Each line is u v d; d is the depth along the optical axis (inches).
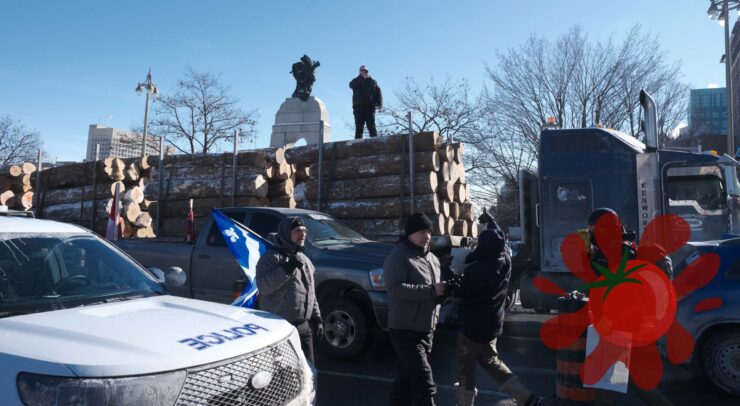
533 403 173.0
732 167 307.6
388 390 229.0
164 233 445.7
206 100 1392.7
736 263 225.8
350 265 269.1
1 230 144.0
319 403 213.5
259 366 117.5
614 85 984.3
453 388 234.5
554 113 1026.1
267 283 180.2
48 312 123.0
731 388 218.8
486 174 1096.2
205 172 434.9
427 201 359.9
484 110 1093.1
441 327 372.8
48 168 556.4
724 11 799.7
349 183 391.5
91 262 152.6
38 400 92.7
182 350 107.0
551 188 330.6
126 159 503.5
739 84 2600.9
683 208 312.3
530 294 338.0
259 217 307.9
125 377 96.9
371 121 566.6
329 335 271.9
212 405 106.0
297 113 831.1
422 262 171.9
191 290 308.2
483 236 177.9
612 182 319.3
